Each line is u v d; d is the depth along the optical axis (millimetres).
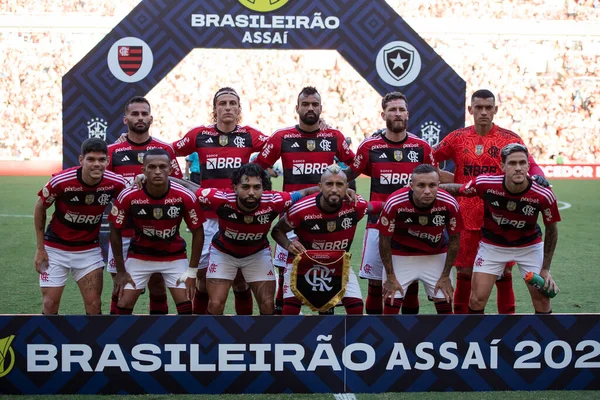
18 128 21547
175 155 5922
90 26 21688
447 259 4895
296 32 7391
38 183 17422
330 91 22469
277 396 4086
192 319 4086
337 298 4715
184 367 4109
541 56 22484
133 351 4090
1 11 21375
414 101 7500
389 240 4863
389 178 5504
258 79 22266
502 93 22562
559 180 20000
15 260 8109
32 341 4059
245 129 5898
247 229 4793
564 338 4172
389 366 4148
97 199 4809
